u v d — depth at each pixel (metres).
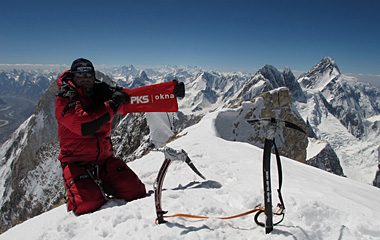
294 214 3.11
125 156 33.66
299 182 4.50
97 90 4.19
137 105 4.57
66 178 4.00
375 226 2.81
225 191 4.09
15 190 34.47
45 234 3.25
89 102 4.10
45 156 35.09
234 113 22.36
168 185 4.92
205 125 19.86
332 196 3.61
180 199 3.68
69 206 3.87
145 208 3.47
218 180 4.90
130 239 2.79
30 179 33.84
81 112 3.57
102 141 4.24
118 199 4.08
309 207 3.13
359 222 2.93
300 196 3.63
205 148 8.20
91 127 3.64
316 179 5.12
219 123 20.92
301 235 2.66
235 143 8.79
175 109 4.62
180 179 5.14
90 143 4.09
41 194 31.67
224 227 2.94
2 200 35.03
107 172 4.26
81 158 4.13
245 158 6.39
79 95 3.98
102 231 3.03
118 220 3.21
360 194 4.43
